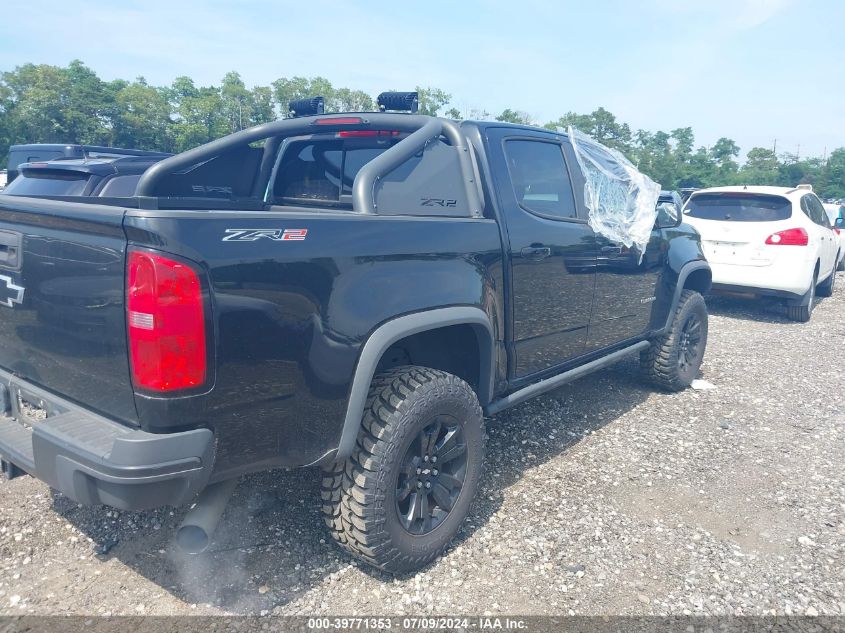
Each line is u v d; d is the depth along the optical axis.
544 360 3.82
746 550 3.16
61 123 73.44
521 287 3.45
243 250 2.14
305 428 2.42
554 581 2.86
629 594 2.79
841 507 3.62
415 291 2.76
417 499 2.83
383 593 2.73
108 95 79.00
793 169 104.88
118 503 2.04
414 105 3.74
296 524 3.23
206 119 85.81
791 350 7.25
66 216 2.16
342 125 3.52
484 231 3.20
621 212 4.42
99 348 2.16
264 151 4.24
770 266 8.30
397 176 3.00
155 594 2.66
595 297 4.14
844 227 13.64
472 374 3.38
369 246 2.57
